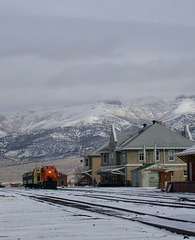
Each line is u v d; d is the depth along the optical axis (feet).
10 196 128.77
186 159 165.37
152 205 79.05
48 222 54.03
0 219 59.52
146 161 258.37
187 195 120.37
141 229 46.42
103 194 130.41
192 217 55.93
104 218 57.16
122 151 267.59
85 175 347.56
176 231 44.32
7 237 42.11
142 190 169.48
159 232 44.39
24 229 47.98
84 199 101.86
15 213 68.18
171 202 87.10
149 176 229.45
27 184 278.26
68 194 134.51
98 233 43.70
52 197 116.26
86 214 63.36
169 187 148.25
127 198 104.68
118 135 287.28
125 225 49.75
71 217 59.11
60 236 42.24
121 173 261.65
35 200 104.53
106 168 299.17
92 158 331.57
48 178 229.04
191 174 165.27
